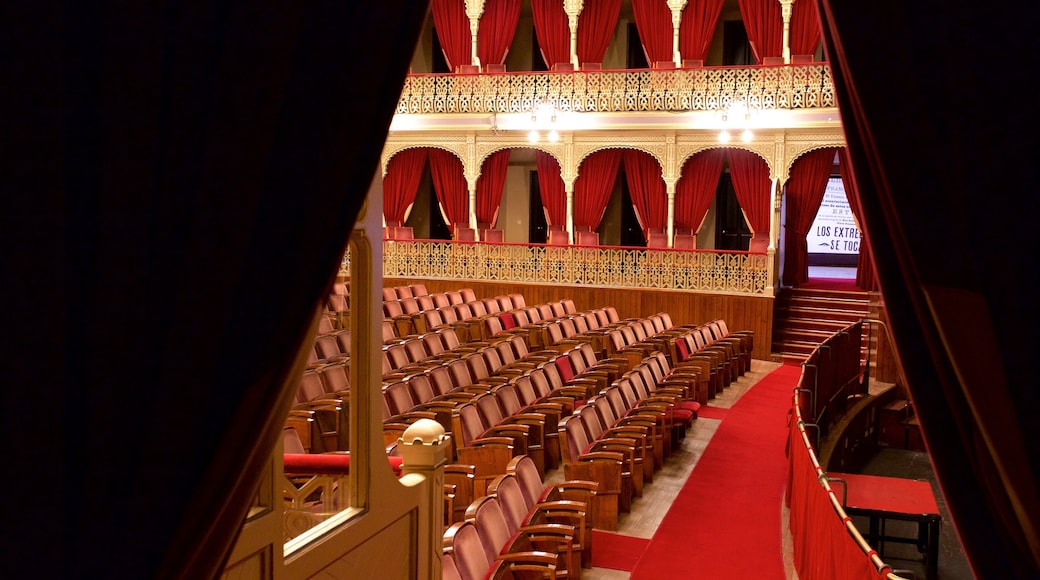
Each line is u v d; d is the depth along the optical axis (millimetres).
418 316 13750
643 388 10953
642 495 8695
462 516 7023
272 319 1973
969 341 2094
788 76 17172
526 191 21844
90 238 1866
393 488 4359
